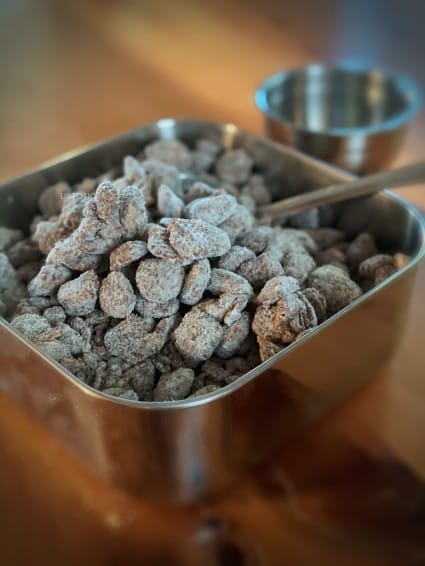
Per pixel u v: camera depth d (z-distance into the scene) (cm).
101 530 29
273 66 62
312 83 51
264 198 41
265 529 29
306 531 29
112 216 31
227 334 30
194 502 30
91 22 73
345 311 29
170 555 28
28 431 33
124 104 57
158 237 31
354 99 51
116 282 31
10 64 65
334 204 39
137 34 70
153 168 37
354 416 33
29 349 28
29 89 61
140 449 27
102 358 31
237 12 74
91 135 54
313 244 37
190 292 30
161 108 57
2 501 30
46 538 29
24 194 40
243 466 30
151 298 30
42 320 31
